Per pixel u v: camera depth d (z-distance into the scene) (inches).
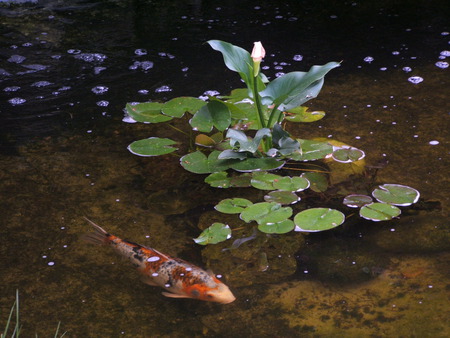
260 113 213.9
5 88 230.8
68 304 193.3
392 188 206.1
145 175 211.2
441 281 194.9
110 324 191.2
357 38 245.8
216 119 215.8
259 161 211.6
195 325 191.0
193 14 257.6
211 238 199.9
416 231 201.0
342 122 220.8
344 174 210.2
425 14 255.1
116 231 201.8
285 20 254.2
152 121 218.4
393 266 196.9
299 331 190.1
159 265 195.8
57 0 263.9
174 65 237.3
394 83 230.2
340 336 189.5
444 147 214.2
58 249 199.6
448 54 238.5
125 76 234.2
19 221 203.3
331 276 195.9
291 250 199.3
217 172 210.1
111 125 221.6
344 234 201.3
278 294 194.1
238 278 195.8
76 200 206.5
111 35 248.5
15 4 261.4
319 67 212.7
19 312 192.5
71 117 223.3
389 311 191.8
